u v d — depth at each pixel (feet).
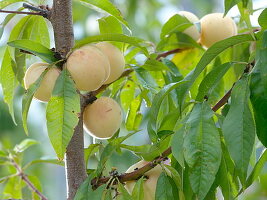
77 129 5.55
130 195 5.35
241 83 5.01
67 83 5.22
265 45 5.01
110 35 5.38
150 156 5.49
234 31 6.53
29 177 6.64
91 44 5.43
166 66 5.90
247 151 4.90
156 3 13.41
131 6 12.18
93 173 5.38
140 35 12.80
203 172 4.99
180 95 5.36
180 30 6.46
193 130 5.05
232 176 5.41
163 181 5.35
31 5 5.83
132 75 6.16
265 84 4.94
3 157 6.75
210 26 6.48
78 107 5.18
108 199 5.33
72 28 5.55
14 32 5.98
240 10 5.45
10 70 5.99
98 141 5.99
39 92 5.30
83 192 5.33
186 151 5.02
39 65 5.39
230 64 5.27
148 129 5.38
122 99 6.35
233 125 4.94
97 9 5.88
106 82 5.68
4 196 6.64
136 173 5.41
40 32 6.01
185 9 13.58
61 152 5.16
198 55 6.61
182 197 5.39
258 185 6.10
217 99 6.00
